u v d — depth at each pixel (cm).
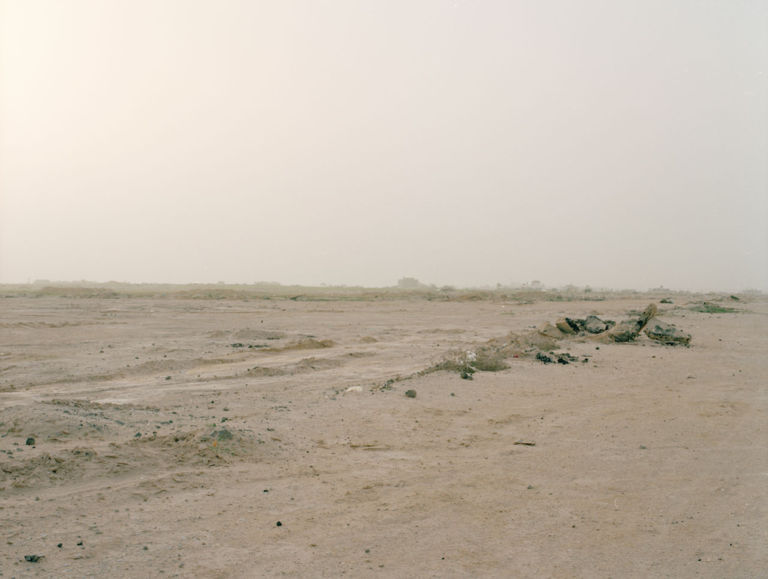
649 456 888
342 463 841
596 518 645
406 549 563
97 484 719
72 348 2200
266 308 4744
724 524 624
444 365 1664
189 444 867
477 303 5775
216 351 2189
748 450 918
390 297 6588
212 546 561
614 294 8388
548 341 2253
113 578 490
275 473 790
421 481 769
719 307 4300
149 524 609
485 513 659
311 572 512
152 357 1992
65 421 940
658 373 1692
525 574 514
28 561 512
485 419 1131
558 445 951
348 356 2072
